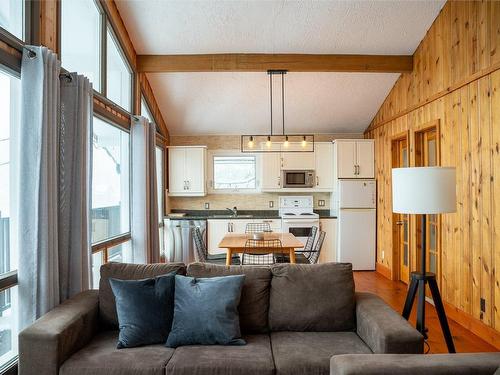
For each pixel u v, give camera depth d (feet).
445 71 12.21
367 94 17.40
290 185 20.22
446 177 7.66
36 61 7.04
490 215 10.00
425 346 9.73
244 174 21.48
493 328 9.83
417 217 15.12
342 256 18.94
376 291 15.11
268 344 6.97
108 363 6.09
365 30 13.15
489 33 9.97
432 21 12.92
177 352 6.49
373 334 6.53
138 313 7.02
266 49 14.17
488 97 10.06
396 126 16.53
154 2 11.85
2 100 7.19
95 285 11.15
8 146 7.38
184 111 18.74
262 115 19.24
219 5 11.91
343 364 5.02
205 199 21.43
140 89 14.89
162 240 19.29
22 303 6.96
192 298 7.16
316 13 12.25
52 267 7.24
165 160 20.10
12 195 7.48
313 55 14.46
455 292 11.71
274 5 11.87
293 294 7.75
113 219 13.08
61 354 6.05
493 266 9.87
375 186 19.10
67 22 9.43
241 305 7.64
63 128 8.25
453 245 11.83
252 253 12.97
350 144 19.52
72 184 8.33
